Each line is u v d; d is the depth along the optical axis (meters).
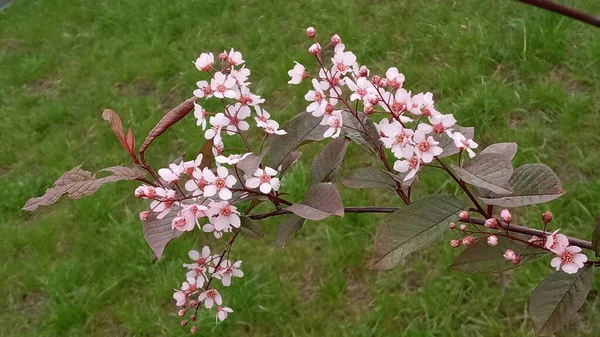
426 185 2.78
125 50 4.30
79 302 2.76
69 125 3.81
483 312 2.36
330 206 0.99
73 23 4.79
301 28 3.93
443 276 2.51
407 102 0.95
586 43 3.16
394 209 1.18
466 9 3.64
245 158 1.01
